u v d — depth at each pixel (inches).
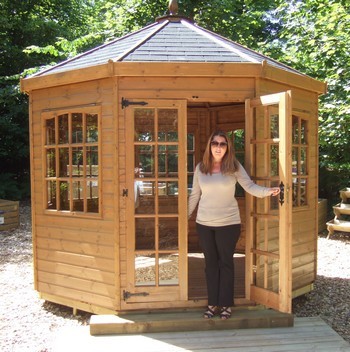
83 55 217.9
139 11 508.4
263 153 179.5
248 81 180.7
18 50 599.5
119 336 162.1
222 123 281.1
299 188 212.5
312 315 198.2
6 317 197.9
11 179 595.2
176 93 176.6
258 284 179.2
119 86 174.9
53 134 201.9
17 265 295.9
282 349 150.2
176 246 176.6
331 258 309.4
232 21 499.5
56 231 201.5
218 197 162.7
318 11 408.8
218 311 172.2
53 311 205.6
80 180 190.2
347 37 368.5
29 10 645.3
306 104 217.9
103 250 182.4
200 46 194.9
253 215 179.3
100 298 184.1
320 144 398.6
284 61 435.8
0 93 542.0
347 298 221.9
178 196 175.6
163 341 157.2
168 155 176.7
